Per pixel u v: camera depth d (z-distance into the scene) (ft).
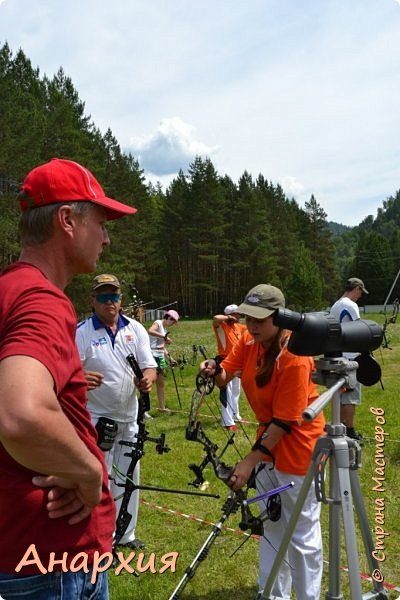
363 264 216.95
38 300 4.04
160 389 26.58
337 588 6.81
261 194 213.46
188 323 135.33
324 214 233.35
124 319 11.59
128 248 138.00
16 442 3.48
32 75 117.60
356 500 6.81
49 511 4.23
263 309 7.67
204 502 14.40
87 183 4.91
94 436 4.75
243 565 10.84
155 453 19.02
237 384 22.74
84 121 140.77
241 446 19.61
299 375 7.59
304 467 7.99
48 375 3.71
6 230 72.18
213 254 177.68
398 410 24.38
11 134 79.10
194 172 176.24
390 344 58.13
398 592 9.30
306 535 8.04
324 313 6.47
